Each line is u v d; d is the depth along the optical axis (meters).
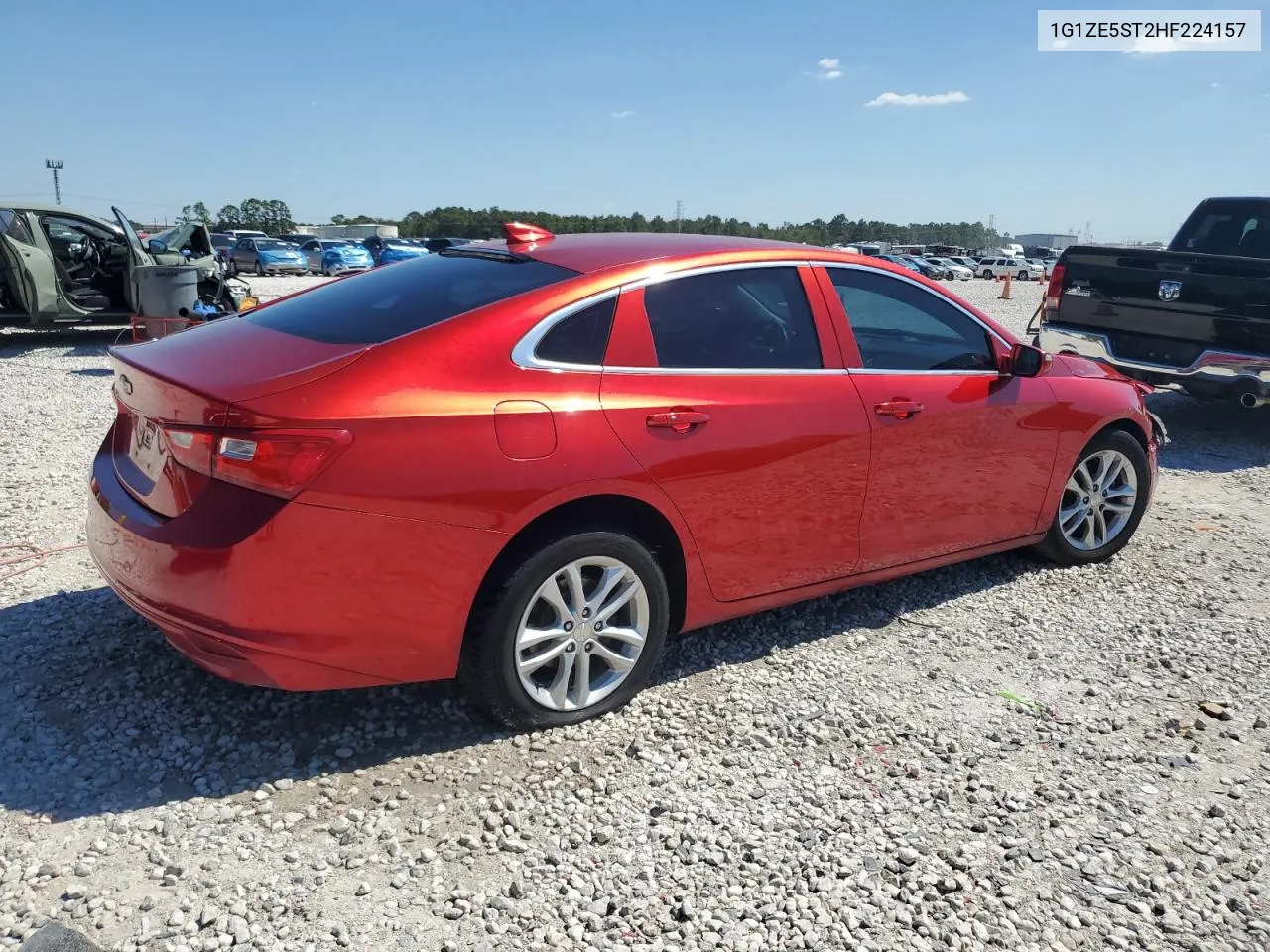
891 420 3.82
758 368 3.51
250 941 2.28
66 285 12.00
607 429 3.07
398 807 2.80
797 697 3.54
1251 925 2.50
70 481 5.79
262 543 2.61
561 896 2.49
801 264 3.76
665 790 2.95
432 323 2.99
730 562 3.50
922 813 2.90
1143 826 2.89
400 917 2.38
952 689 3.67
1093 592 4.69
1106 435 4.81
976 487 4.23
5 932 2.24
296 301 3.60
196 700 3.28
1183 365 7.73
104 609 3.92
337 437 2.64
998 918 2.48
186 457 2.73
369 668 2.86
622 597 3.24
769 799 2.93
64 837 2.58
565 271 3.29
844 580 3.91
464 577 2.86
